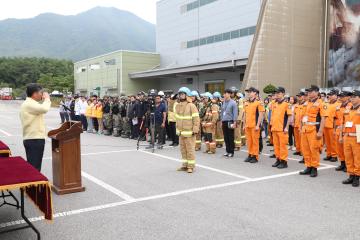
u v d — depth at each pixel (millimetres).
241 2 36938
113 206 5777
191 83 44031
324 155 11016
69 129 6512
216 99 12047
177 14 47094
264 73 21562
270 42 21844
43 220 5145
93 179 7617
